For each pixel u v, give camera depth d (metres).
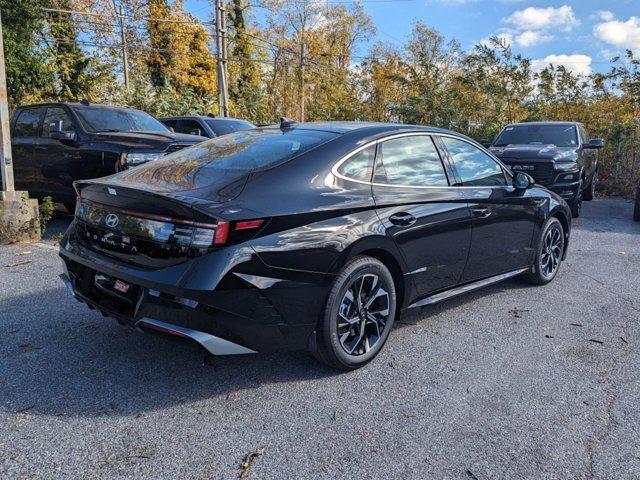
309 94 38.41
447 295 4.22
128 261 3.09
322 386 3.29
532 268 5.35
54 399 3.03
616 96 15.69
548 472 2.50
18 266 5.68
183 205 2.84
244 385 3.27
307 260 3.08
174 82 35.47
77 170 7.43
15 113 8.59
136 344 3.79
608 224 9.69
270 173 3.21
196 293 2.78
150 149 7.12
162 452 2.58
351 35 47.78
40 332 3.96
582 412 3.04
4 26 17.03
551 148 10.22
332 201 3.28
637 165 14.27
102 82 24.03
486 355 3.79
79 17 32.50
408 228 3.66
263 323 2.98
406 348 3.89
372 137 3.72
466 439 2.75
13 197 6.75
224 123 11.82
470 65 17.39
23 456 2.51
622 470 2.53
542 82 16.66
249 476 2.42
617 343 4.06
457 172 4.31
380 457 2.59
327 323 3.25
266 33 44.72
